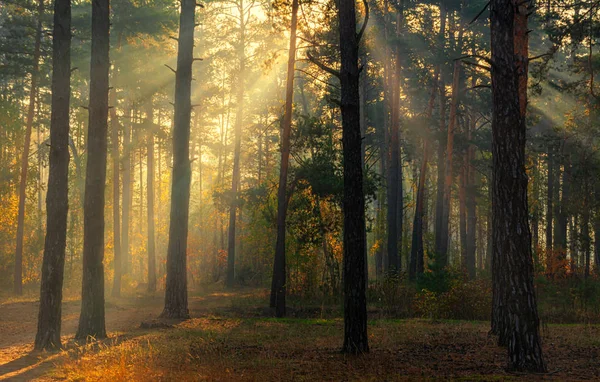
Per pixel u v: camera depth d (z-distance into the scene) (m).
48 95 36.12
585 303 23.78
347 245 12.25
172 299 20.11
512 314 10.08
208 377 9.62
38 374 10.56
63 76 14.43
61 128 14.35
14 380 10.02
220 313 23.52
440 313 21.89
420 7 42.75
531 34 38.69
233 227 45.47
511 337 10.11
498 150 10.37
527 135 42.59
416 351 12.62
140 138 40.72
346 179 12.20
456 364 10.97
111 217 44.69
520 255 10.08
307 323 19.22
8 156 41.06
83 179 40.72
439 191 40.03
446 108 42.28
